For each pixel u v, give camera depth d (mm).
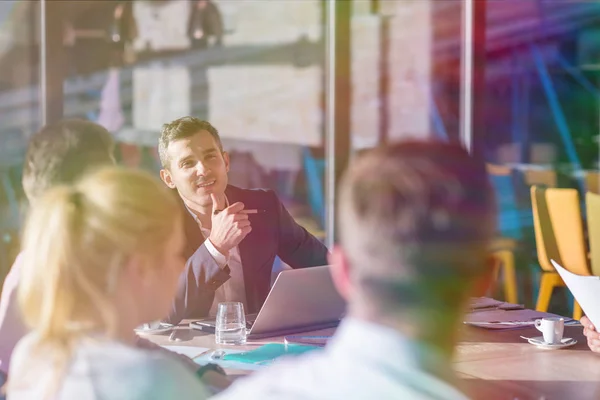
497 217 817
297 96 6547
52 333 995
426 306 793
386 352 799
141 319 1036
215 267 2096
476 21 4992
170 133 2479
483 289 831
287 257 2721
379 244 787
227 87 6434
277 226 2682
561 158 6680
